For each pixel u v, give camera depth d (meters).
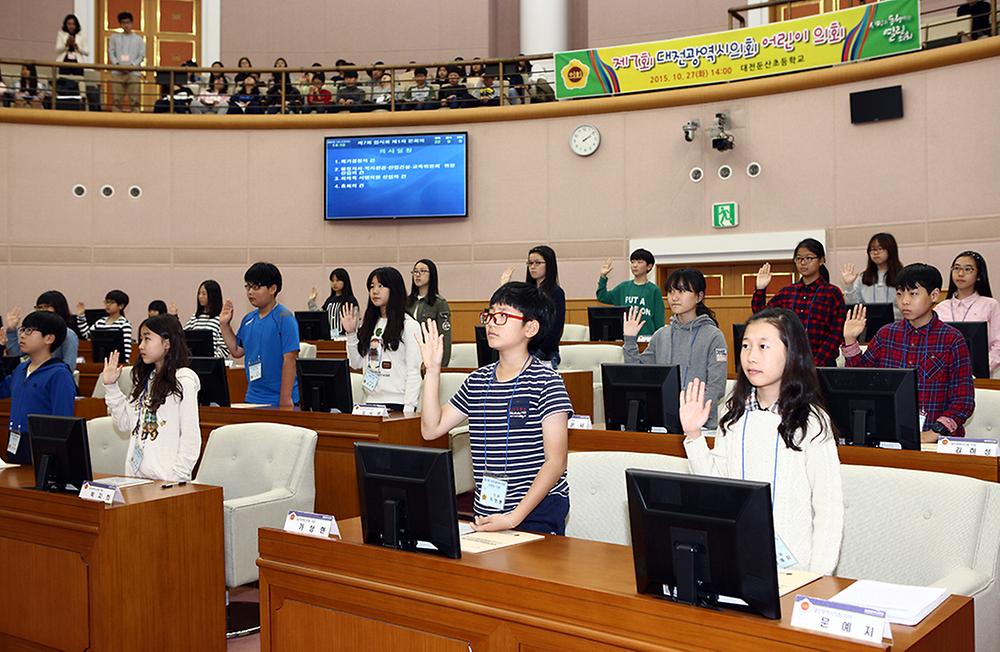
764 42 10.85
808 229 10.89
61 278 12.69
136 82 12.97
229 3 15.81
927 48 10.52
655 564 2.13
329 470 5.31
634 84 11.60
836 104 10.79
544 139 12.34
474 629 2.43
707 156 11.53
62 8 15.60
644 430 4.46
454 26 15.67
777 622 1.98
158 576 3.71
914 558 3.02
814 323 5.65
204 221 12.92
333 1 15.82
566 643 2.26
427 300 6.88
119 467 5.05
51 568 3.71
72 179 12.79
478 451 3.11
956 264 5.79
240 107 13.20
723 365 4.72
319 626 2.76
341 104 12.95
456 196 12.49
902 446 3.71
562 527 3.04
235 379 7.96
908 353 4.32
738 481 2.02
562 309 5.93
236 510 4.15
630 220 11.89
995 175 9.76
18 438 4.70
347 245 12.91
